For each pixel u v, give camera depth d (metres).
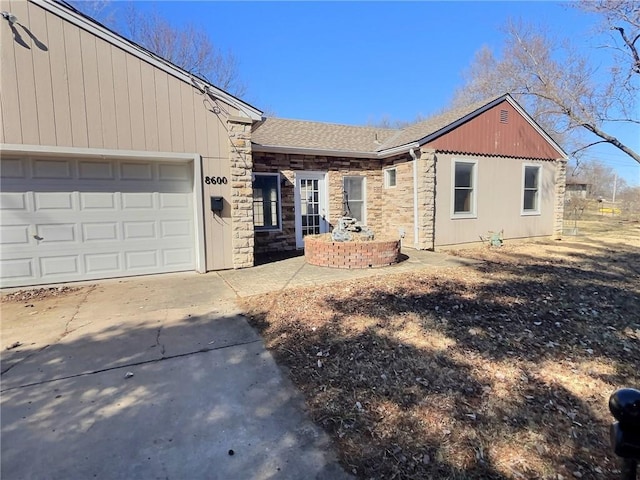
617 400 1.12
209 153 7.21
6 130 5.67
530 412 2.60
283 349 3.66
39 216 6.29
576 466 2.10
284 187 10.29
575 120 15.46
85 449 2.25
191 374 3.19
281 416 2.59
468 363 3.32
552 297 5.35
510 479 1.99
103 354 3.59
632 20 12.98
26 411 2.64
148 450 2.24
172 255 7.31
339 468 2.08
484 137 10.75
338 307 4.85
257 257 9.27
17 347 3.75
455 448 2.23
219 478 2.02
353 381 3.02
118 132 6.40
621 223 20.44
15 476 2.02
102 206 6.72
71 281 6.55
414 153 9.92
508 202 11.45
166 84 6.75
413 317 4.45
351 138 12.36
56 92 5.95
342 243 7.61
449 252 9.73
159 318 4.61
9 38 5.63
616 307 4.92
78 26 6.04
